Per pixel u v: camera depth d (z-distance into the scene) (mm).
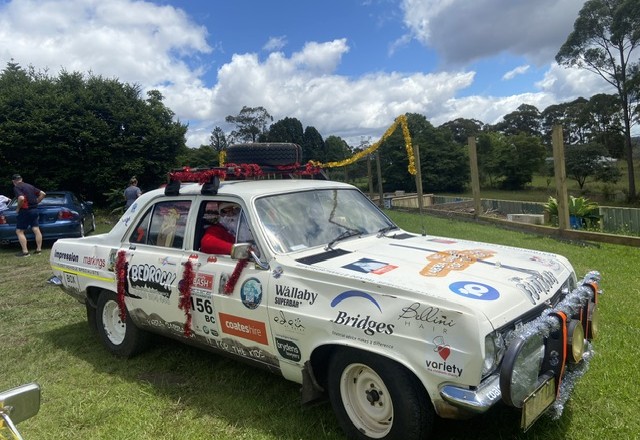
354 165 30656
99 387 4367
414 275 3176
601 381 3797
